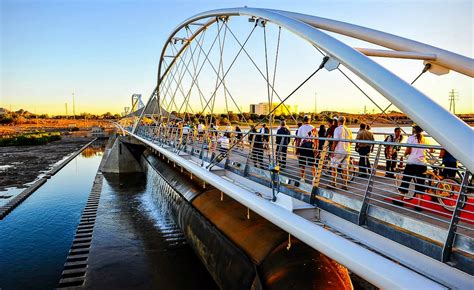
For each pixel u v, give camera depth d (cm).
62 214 1978
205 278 1063
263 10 789
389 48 710
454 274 355
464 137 281
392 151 921
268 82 837
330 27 747
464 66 621
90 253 1269
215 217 1018
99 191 2497
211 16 1254
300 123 998
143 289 1002
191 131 1555
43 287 1112
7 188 2695
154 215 1797
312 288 550
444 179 616
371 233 455
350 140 491
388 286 343
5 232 1666
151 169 2511
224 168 954
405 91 343
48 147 6619
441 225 479
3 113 19962
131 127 4588
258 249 741
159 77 2542
